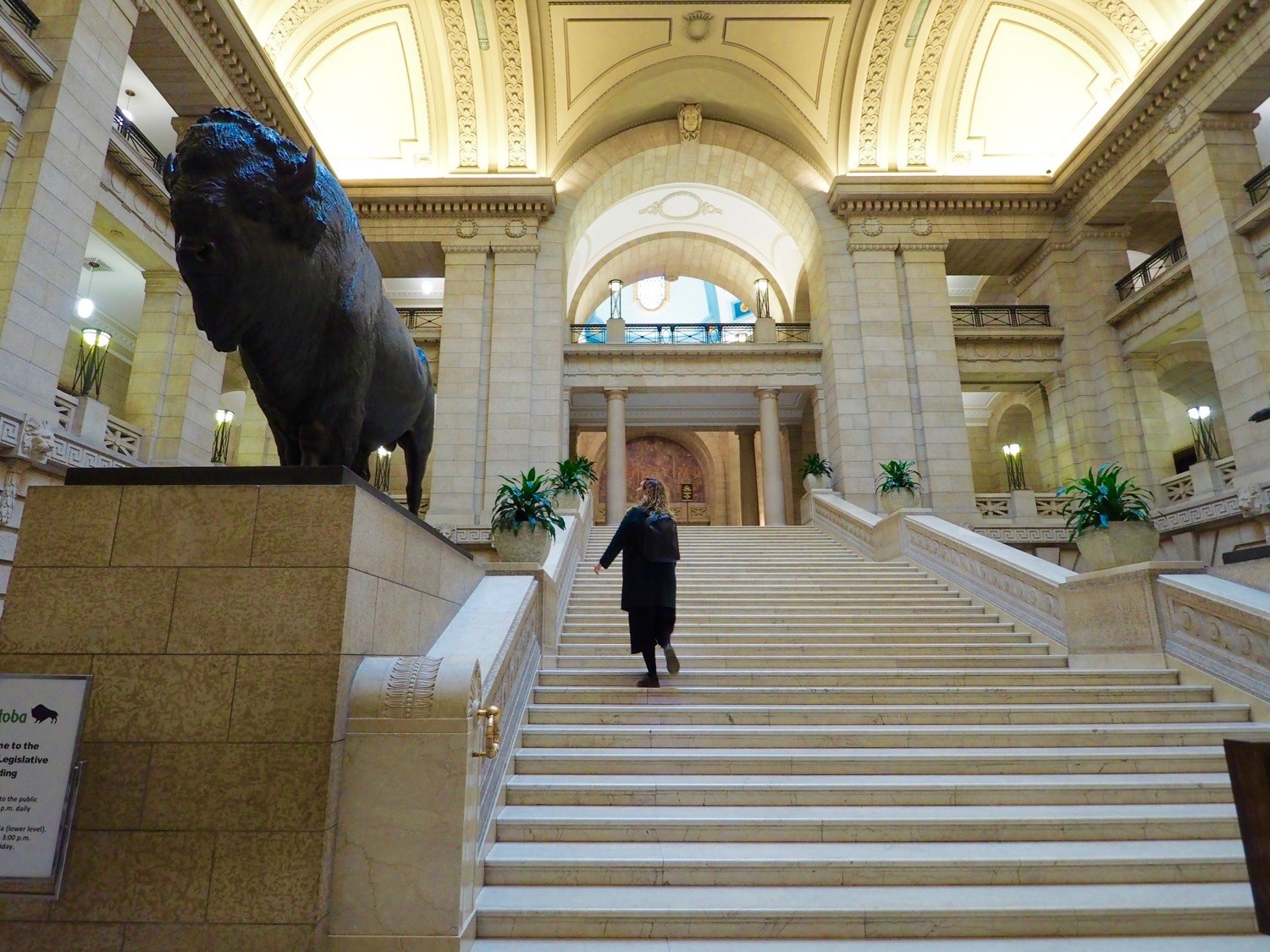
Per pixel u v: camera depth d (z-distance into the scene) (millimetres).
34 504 2820
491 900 3172
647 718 5039
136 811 2516
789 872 3406
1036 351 18219
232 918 2438
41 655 2654
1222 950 2936
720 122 19984
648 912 3084
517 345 17562
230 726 2598
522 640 5008
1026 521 16531
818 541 13484
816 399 18844
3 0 8734
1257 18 12836
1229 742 2822
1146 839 3758
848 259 18625
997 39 17484
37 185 8750
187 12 11914
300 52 16219
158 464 12602
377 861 2605
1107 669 6020
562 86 18344
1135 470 16359
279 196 2977
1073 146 18344
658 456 29109
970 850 3604
